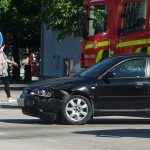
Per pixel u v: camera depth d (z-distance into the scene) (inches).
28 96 814.5
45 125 807.7
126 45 1079.6
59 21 1795.0
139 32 1059.3
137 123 853.8
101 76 814.5
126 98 808.9
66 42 2129.7
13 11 2250.2
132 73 819.4
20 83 2220.7
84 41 1166.3
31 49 2672.2
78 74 854.5
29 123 834.2
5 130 746.2
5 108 1104.8
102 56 1124.5
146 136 689.6
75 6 1771.7
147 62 825.5
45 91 805.9
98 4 1132.5
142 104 812.0
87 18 1155.3
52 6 1796.3
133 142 639.1
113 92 808.3
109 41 1111.6
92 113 810.8
